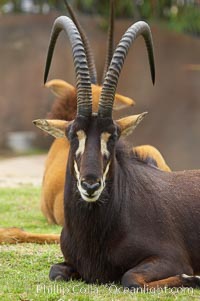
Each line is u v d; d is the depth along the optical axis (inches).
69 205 959.0
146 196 987.3
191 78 3038.9
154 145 2979.8
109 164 916.6
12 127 3142.2
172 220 986.7
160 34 3105.3
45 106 3137.3
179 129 2982.3
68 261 995.3
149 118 3009.4
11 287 959.6
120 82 3038.9
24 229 1444.4
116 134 923.4
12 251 1177.4
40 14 3334.2
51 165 1491.1
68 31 981.2
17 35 3272.6
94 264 958.4
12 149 3056.1
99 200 933.8
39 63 3198.8
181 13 3341.5
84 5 3499.0
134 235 954.7
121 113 2847.0
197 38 3235.7
